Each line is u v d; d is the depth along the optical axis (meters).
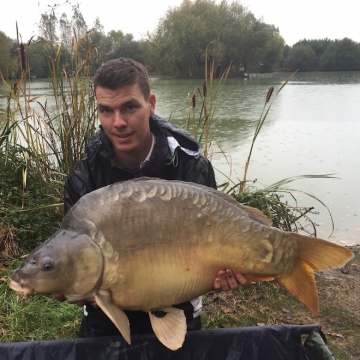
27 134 3.42
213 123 9.43
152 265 1.31
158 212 1.32
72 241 1.27
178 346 1.33
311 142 7.27
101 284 1.29
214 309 2.51
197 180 1.63
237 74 27.33
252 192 3.29
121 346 1.62
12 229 2.89
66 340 1.62
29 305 2.35
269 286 2.79
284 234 1.40
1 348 1.59
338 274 3.07
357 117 10.52
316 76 32.66
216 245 1.36
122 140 1.50
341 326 2.44
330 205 4.39
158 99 13.09
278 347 1.72
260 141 7.34
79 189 1.65
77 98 3.33
